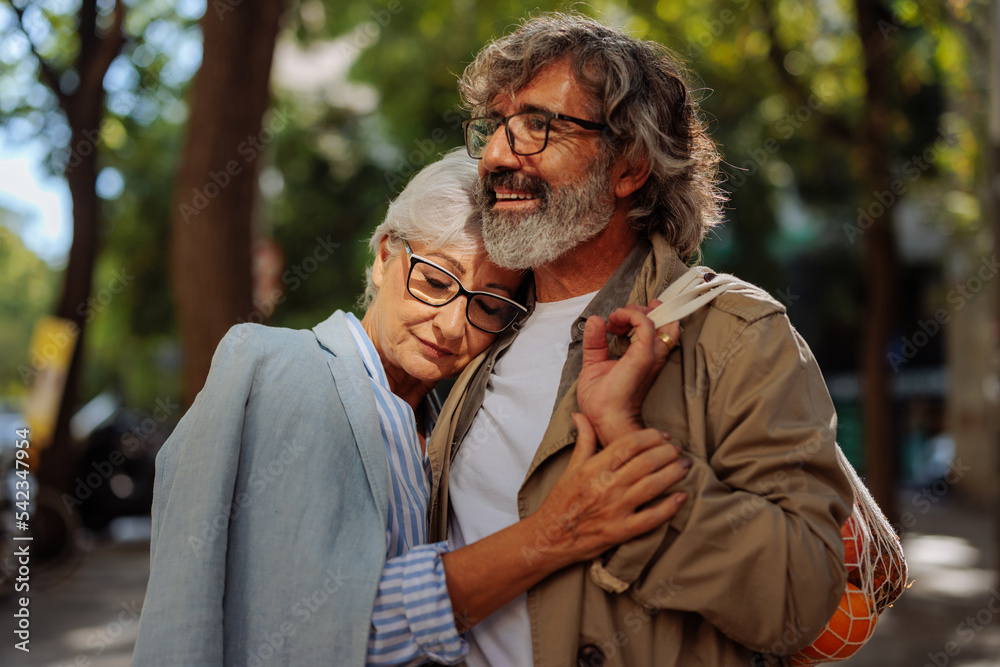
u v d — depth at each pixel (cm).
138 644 142
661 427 153
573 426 156
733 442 147
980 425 1842
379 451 162
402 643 151
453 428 185
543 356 180
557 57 170
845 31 1095
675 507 142
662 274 166
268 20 595
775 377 149
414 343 183
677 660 147
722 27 1016
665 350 153
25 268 3088
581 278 182
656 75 176
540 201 170
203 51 588
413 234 183
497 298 183
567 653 148
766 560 138
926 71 1129
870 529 169
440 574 151
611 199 173
